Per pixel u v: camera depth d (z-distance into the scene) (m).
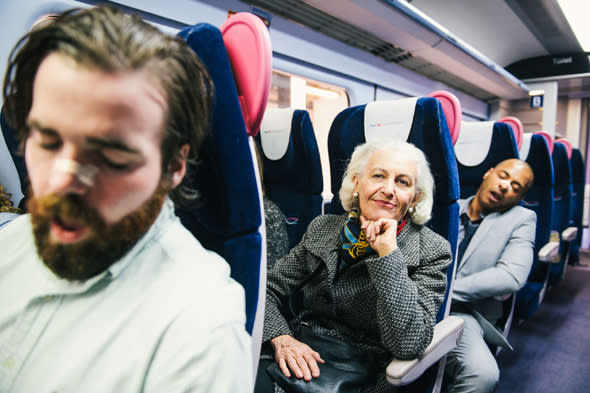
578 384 1.85
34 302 0.39
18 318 0.40
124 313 0.36
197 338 0.33
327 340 1.00
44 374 0.36
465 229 1.81
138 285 0.37
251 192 0.62
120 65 0.28
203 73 0.40
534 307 2.27
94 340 0.35
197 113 0.36
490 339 1.51
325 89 3.11
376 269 0.89
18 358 0.38
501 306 1.60
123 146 0.29
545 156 2.16
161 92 0.31
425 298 0.93
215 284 0.37
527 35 4.75
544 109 5.56
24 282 0.42
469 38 4.68
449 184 1.13
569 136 6.32
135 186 0.31
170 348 0.33
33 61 0.30
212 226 0.62
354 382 0.87
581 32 4.50
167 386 0.33
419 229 1.07
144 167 0.31
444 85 4.71
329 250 1.09
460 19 4.16
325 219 1.21
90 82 0.28
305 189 1.81
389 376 0.82
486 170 1.93
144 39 0.31
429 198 1.05
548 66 5.45
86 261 0.32
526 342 2.31
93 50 0.27
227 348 0.34
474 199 1.80
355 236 1.02
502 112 6.12
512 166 1.64
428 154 1.16
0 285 0.43
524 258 1.54
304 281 1.14
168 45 0.32
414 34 3.14
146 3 1.78
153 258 0.38
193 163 0.50
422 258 1.01
